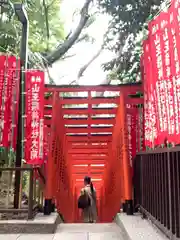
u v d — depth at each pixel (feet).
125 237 16.10
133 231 15.46
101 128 35.40
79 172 53.62
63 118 31.30
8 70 19.93
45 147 23.63
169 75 12.92
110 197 37.50
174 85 12.15
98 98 27.91
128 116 24.86
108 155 41.06
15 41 26.96
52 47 40.96
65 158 34.53
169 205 12.92
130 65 32.76
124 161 23.56
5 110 19.48
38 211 21.75
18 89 19.85
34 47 33.71
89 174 54.60
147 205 18.53
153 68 15.85
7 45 26.81
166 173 13.60
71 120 32.76
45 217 19.44
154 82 15.69
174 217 12.18
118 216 20.77
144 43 18.86
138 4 28.32
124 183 22.41
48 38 36.81
